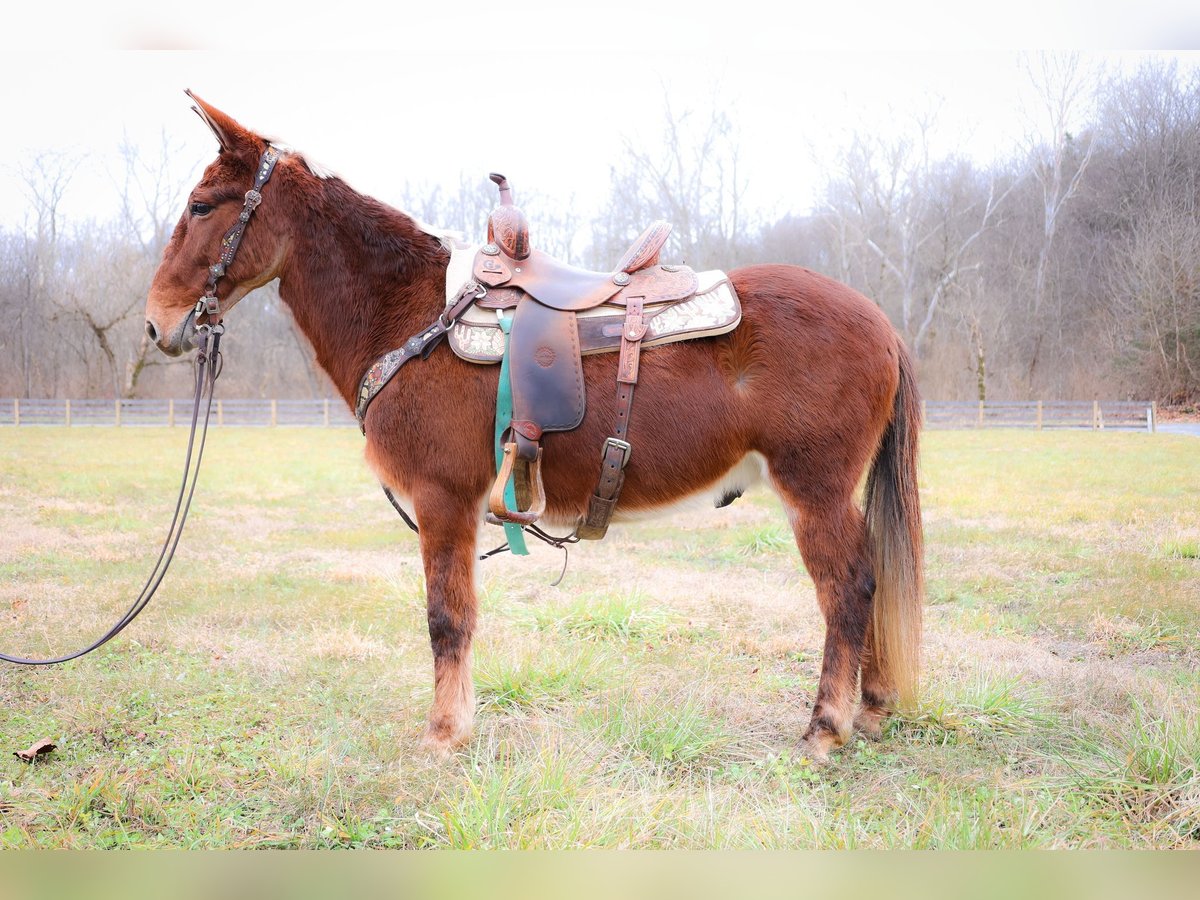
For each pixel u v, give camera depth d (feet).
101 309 83.05
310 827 7.60
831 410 8.47
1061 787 8.20
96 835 7.45
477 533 8.99
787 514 8.80
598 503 8.73
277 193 9.12
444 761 8.60
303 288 9.32
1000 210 80.84
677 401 8.48
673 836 7.29
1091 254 72.84
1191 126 63.62
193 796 8.16
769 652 12.53
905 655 9.07
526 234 8.95
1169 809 7.78
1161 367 64.80
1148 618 14.26
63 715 9.91
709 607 15.01
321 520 25.76
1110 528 22.41
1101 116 69.00
